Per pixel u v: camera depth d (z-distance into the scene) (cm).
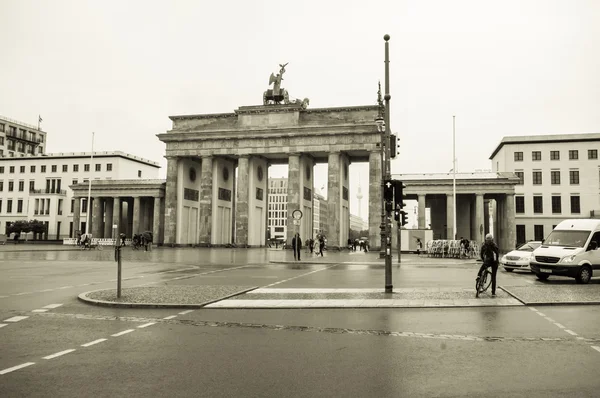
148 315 1427
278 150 7894
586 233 2478
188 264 3756
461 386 768
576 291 1920
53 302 1677
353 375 827
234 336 1142
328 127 7612
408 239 6203
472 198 8919
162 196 9506
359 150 7619
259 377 812
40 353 975
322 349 1013
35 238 10569
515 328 1235
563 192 9088
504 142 9369
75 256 4784
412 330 1212
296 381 791
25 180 11806
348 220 8431
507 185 7806
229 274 2847
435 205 9125
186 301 1634
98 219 9806
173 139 8350
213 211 8362
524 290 1950
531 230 9150
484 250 1822
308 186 8444
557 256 2391
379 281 2423
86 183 9881
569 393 736
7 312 1469
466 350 1006
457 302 1647
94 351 993
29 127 13725
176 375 823
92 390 743
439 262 4116
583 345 1053
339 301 1672
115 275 2720
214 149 8212
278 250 7075
